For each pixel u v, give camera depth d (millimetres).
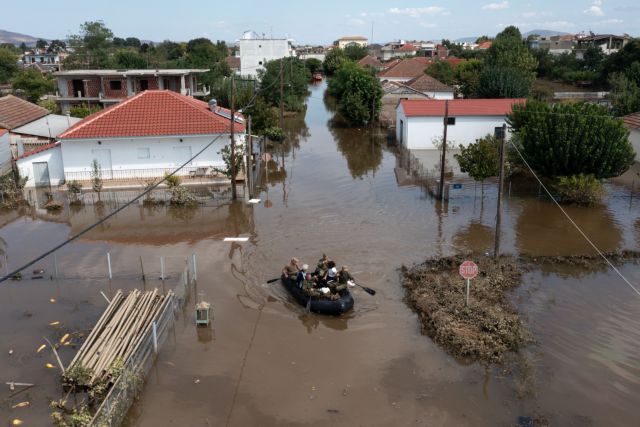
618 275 19484
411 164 37625
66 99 58188
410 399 12688
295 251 22219
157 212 27859
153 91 36000
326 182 34062
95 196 30328
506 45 73750
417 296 17578
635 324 15945
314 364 14203
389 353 14656
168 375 13695
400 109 47000
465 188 31609
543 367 13805
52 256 21750
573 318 16344
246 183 31109
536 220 25812
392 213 27281
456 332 15227
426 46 165375
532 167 29766
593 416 11992
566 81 82062
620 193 30234
